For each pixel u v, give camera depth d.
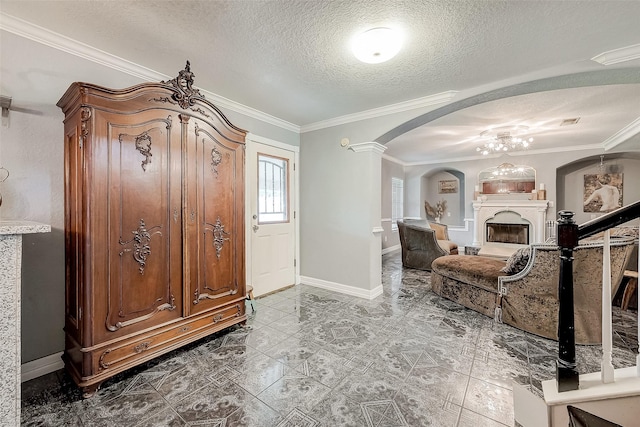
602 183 5.97
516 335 2.43
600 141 5.21
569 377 1.26
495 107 3.46
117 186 1.77
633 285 2.86
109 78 2.21
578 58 2.17
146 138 1.90
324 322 2.71
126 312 1.82
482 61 2.21
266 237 3.59
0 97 1.71
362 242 3.48
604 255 1.25
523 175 6.34
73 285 1.79
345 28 1.83
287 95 2.91
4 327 1.17
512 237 6.44
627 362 1.97
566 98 3.17
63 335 2.00
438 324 2.66
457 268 3.17
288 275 3.91
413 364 1.98
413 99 3.00
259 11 1.67
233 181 2.53
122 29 1.85
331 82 2.61
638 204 1.18
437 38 1.92
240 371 1.90
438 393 1.67
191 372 1.89
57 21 1.77
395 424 1.43
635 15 1.67
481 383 1.76
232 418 1.48
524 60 2.20
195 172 2.20
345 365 1.97
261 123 3.50
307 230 4.02
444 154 6.58
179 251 2.10
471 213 6.99
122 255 1.80
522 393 1.44
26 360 1.85
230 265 2.49
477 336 2.41
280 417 1.49
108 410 1.54
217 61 2.25
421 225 6.25
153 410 1.54
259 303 3.25
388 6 1.62
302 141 4.05
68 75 2.01
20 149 1.84
